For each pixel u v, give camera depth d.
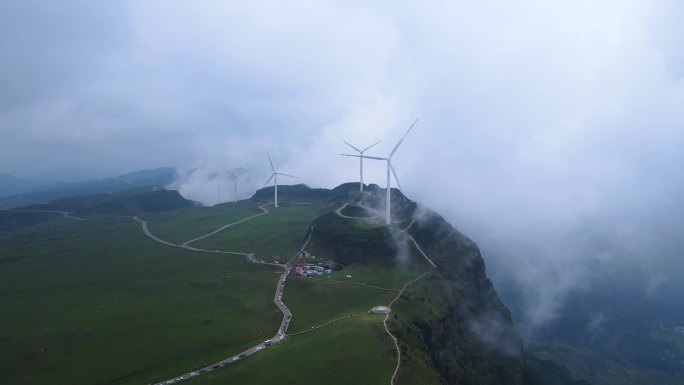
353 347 188.25
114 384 176.50
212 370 177.38
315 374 169.00
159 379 173.00
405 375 175.62
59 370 190.25
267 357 184.12
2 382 183.00
